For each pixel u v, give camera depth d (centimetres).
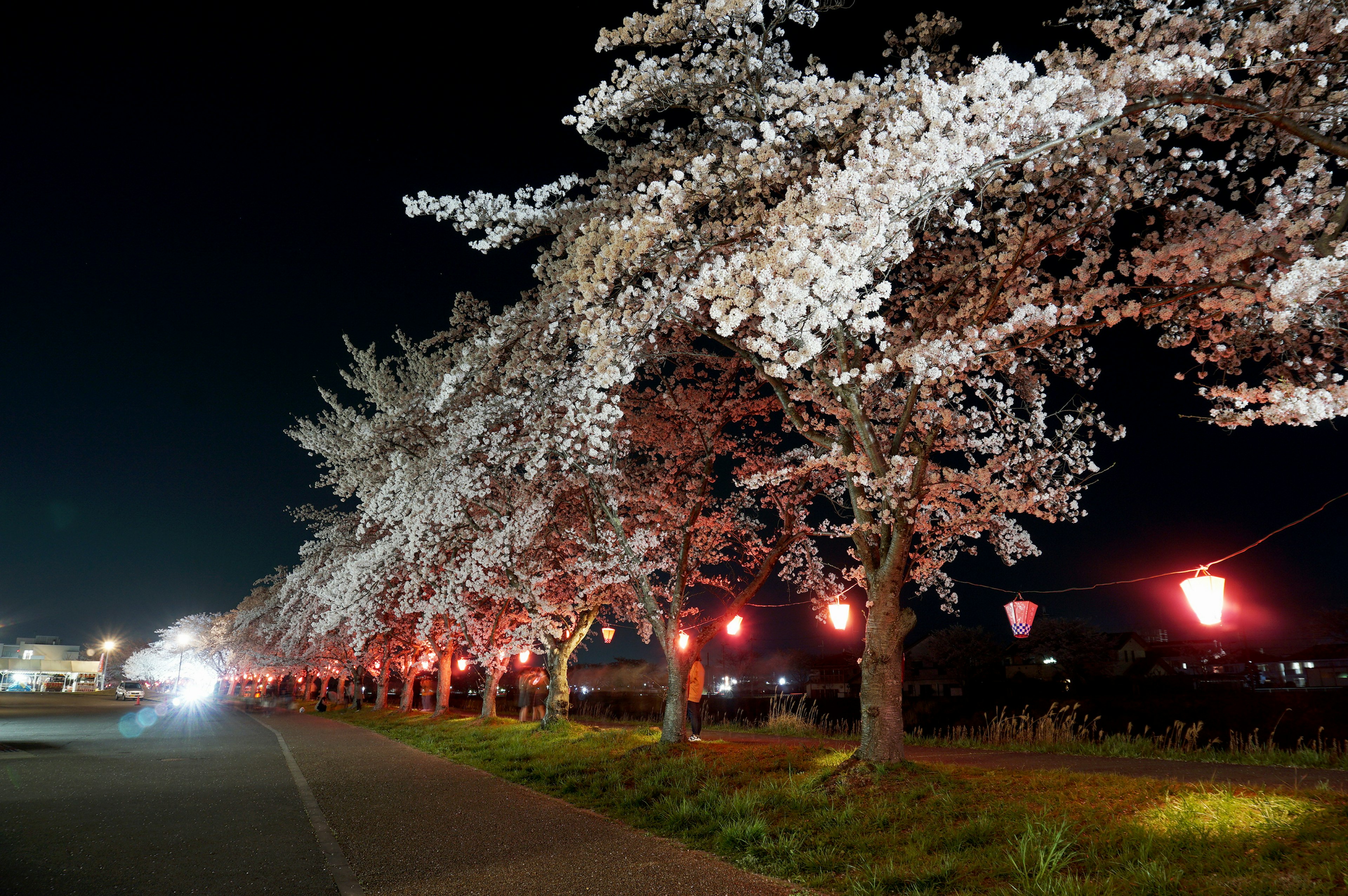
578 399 1239
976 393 967
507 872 646
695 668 1565
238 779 1252
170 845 752
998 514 1046
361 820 880
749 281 577
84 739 2092
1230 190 849
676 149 954
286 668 5541
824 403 1025
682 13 730
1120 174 840
